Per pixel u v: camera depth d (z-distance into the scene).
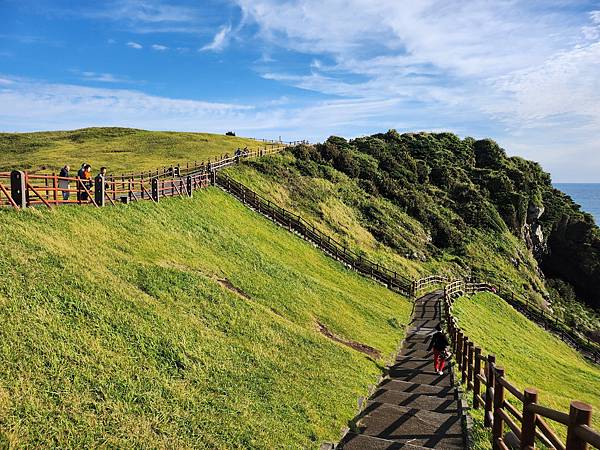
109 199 19.23
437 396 13.38
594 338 48.62
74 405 7.22
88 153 56.78
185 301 13.38
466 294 37.53
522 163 89.56
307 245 32.94
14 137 70.94
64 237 13.62
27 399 6.83
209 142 66.44
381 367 15.99
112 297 11.13
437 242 54.44
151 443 7.22
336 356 14.73
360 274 32.81
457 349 16.97
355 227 44.97
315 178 49.38
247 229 28.56
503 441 8.30
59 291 10.12
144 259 15.29
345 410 11.03
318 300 21.30
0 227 11.97
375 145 73.50
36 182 36.59
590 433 4.46
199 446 7.65
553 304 57.94
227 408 9.11
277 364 12.19
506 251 59.56
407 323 25.77
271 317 15.49
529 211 74.38
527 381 21.39
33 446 6.16
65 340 8.66
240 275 19.12
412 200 57.84
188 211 24.53
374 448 9.23
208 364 10.52
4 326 8.14
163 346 10.27
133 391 8.29
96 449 6.63
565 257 76.69
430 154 80.50
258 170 44.69
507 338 30.00
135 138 69.88
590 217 80.94
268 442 8.48
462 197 69.25
